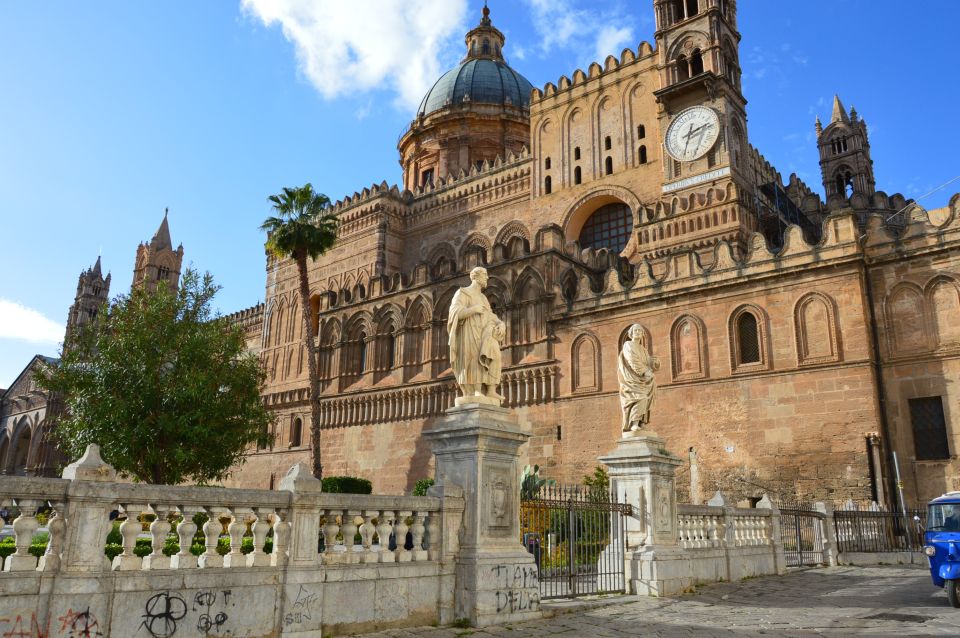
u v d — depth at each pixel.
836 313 31.20
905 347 30.05
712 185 43.06
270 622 9.88
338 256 65.88
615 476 17.58
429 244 62.91
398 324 50.00
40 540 17.88
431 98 75.50
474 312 13.52
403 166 77.12
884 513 26.34
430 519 12.38
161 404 30.12
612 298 38.53
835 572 22.19
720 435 33.28
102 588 8.43
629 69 51.66
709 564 18.30
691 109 45.06
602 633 11.64
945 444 28.53
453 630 11.52
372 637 10.77
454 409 13.31
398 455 47.41
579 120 53.88
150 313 31.77
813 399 31.02
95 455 8.80
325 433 53.03
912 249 30.45
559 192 53.66
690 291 35.53
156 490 9.12
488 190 59.69
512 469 13.39
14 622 7.78
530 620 12.73
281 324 68.19
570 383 39.28
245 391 33.12
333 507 10.94
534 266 42.69
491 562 12.37
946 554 15.12
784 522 23.58
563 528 15.94
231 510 9.94
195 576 9.24
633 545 16.64
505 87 74.19
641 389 17.88
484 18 80.75
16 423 95.19
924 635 11.49
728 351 33.91
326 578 10.59
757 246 34.16
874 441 28.95
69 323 105.88
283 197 46.66
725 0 47.69
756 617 13.41
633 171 49.75
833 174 68.12
